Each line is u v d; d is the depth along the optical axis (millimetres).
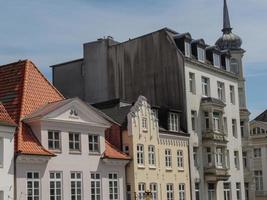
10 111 48344
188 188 62906
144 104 57938
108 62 71750
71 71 74875
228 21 81562
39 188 45656
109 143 55531
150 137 57906
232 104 75312
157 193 57750
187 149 63938
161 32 68188
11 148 43656
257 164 98938
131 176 54781
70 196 48344
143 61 69125
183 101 65375
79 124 49969
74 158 49188
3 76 52812
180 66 66125
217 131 68688
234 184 72625
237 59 79750
